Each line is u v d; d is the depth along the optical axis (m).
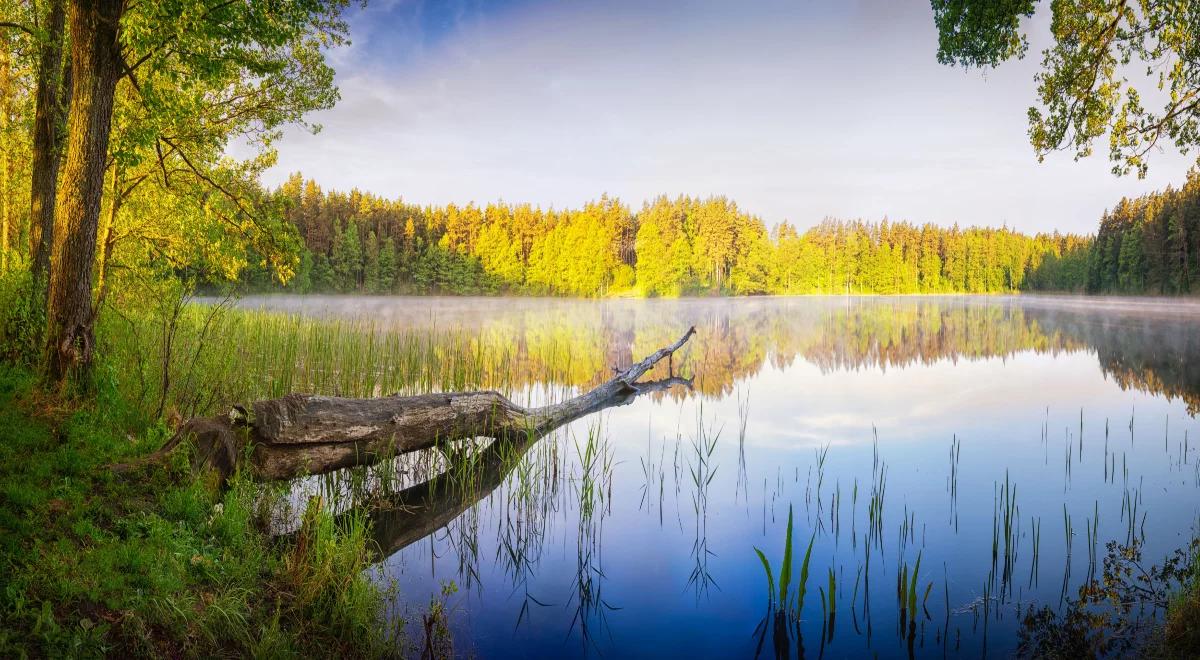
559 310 49.38
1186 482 6.73
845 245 103.25
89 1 5.79
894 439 8.85
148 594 3.37
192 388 7.75
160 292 9.45
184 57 6.41
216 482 4.90
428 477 6.95
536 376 14.02
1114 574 4.58
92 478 4.34
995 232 113.94
